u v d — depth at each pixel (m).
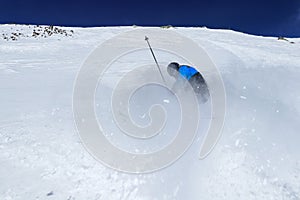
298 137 3.18
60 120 3.73
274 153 2.84
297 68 9.37
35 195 2.27
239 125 3.45
